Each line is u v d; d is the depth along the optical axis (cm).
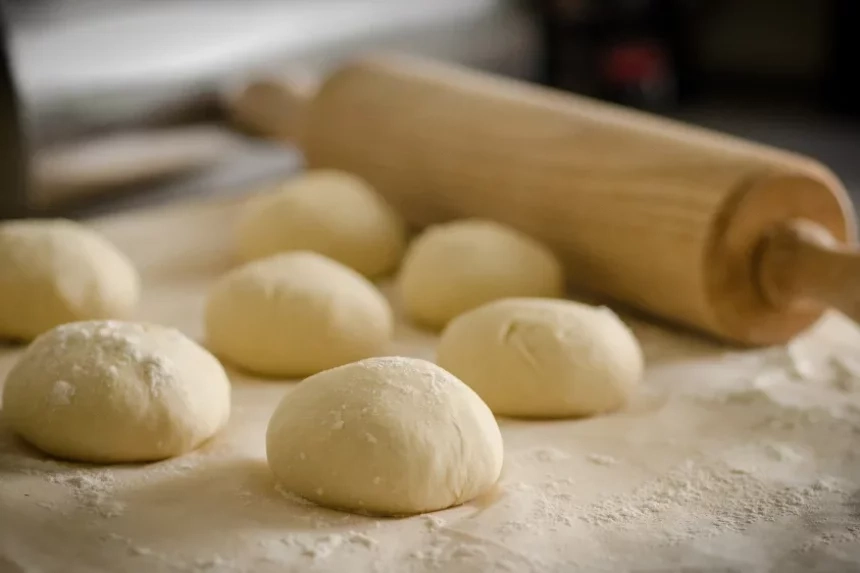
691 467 56
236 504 53
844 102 104
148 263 74
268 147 89
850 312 62
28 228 66
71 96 79
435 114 76
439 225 77
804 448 57
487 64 97
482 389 59
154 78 82
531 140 71
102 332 56
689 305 65
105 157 81
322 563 50
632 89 101
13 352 64
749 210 64
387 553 50
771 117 103
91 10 80
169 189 86
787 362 64
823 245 63
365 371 54
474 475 53
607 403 59
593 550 51
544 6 100
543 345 59
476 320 60
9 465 54
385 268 73
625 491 54
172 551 50
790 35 106
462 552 50
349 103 80
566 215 69
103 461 55
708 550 51
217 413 56
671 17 106
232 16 86
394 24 92
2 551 50
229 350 63
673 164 66
